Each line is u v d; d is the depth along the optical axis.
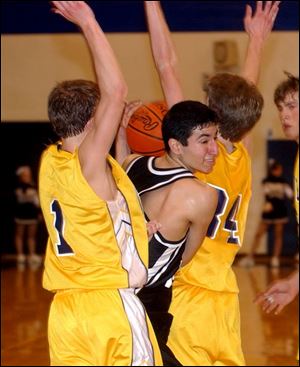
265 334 9.98
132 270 4.14
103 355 4.06
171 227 4.29
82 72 17.89
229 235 4.93
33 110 18.03
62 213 4.14
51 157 4.18
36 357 8.82
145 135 4.96
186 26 7.41
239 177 4.89
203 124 4.27
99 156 4.03
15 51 18.00
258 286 13.75
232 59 17.27
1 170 18.06
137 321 4.12
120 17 7.31
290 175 17.33
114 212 4.11
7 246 18.27
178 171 4.35
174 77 5.18
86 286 4.12
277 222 16.22
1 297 12.89
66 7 3.94
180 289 4.89
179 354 4.83
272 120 17.30
